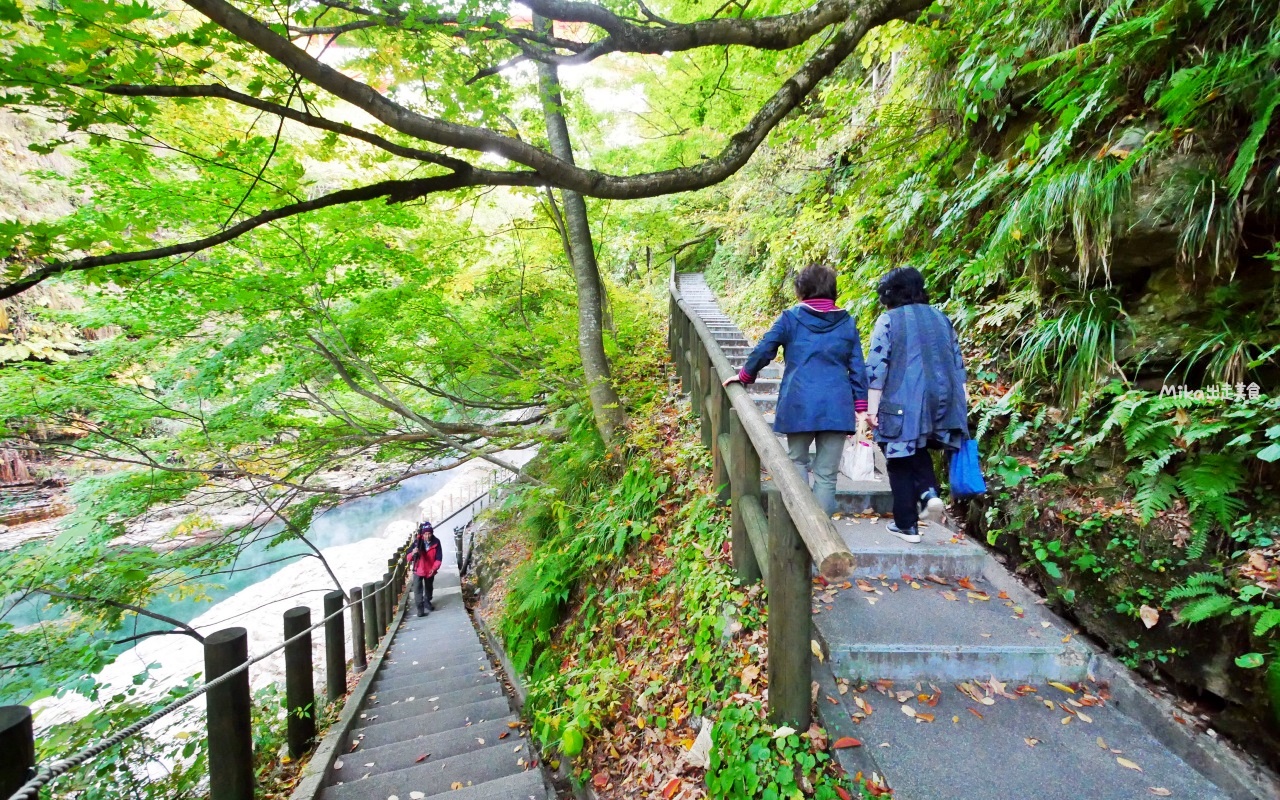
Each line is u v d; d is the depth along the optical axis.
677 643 3.04
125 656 8.07
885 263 5.51
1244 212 2.33
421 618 9.13
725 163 2.91
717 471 3.53
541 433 7.13
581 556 4.93
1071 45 3.48
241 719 2.53
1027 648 2.31
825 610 2.61
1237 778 1.75
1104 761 1.89
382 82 2.89
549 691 3.57
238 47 2.31
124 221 2.60
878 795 1.76
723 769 2.05
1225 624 2.03
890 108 5.12
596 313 6.21
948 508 3.53
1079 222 2.88
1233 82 2.33
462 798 2.85
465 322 7.38
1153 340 2.69
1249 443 2.22
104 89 1.75
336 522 18.44
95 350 5.09
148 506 5.18
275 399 5.96
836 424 2.68
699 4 4.62
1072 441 2.92
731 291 12.73
